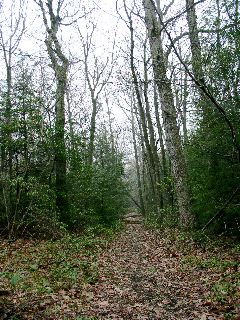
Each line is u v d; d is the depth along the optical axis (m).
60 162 18.25
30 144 16.09
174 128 15.30
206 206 13.49
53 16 19.11
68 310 6.88
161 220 23.95
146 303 7.58
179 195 15.10
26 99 16.03
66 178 18.88
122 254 13.93
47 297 7.48
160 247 14.52
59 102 18.00
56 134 17.09
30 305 6.91
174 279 9.30
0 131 15.79
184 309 7.00
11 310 6.42
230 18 11.60
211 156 12.98
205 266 9.86
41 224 16.06
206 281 8.52
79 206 19.89
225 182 12.80
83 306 7.20
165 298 7.84
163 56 15.10
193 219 14.80
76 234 17.59
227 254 10.77
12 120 15.90
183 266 10.41
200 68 11.76
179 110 13.77
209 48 12.13
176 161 15.22
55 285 8.41
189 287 8.38
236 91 11.68
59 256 11.74
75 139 19.16
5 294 7.41
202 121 12.91
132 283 9.29
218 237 13.10
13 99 15.97
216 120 12.16
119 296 8.08
